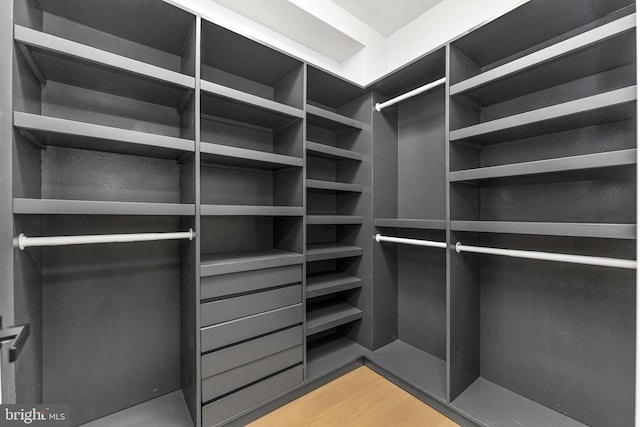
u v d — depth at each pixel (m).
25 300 0.96
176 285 1.51
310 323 1.73
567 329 1.31
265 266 1.40
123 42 1.36
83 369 1.26
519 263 1.48
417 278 1.98
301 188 1.58
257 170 1.78
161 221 1.47
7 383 0.72
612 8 1.14
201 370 1.22
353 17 1.94
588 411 1.24
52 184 1.19
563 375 1.32
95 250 1.30
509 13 1.18
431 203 1.88
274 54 1.50
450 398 1.40
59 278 1.21
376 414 1.42
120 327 1.36
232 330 1.30
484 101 1.53
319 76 1.74
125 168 1.37
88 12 1.19
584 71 1.22
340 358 1.80
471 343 1.55
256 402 1.37
